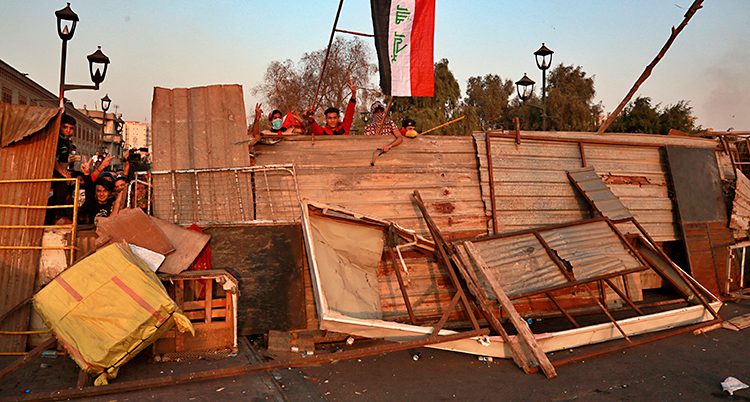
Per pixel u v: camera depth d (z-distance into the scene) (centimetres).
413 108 2341
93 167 736
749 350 598
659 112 2533
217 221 655
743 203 943
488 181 787
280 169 711
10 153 605
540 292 609
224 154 694
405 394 468
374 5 812
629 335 627
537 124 2895
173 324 509
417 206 748
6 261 583
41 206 609
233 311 567
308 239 576
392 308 677
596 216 809
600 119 3284
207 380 478
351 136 762
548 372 513
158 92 711
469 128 2458
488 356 563
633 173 890
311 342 603
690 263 856
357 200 728
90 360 448
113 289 487
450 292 708
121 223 582
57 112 633
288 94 2864
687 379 509
